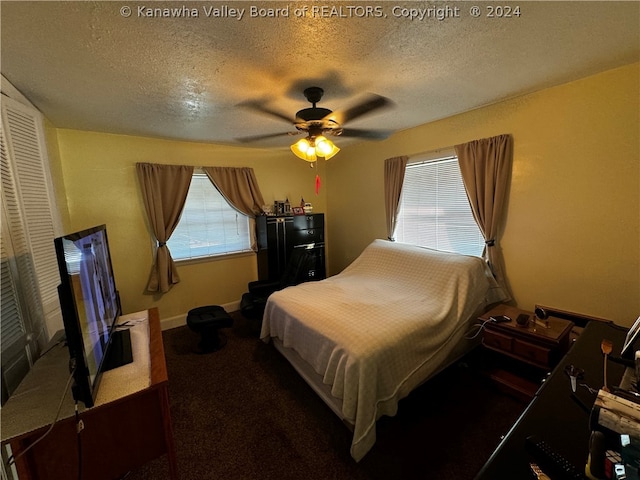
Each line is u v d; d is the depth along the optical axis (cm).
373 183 385
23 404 111
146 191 318
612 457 64
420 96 223
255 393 219
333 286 277
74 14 112
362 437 151
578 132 207
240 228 402
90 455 114
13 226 159
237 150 387
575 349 131
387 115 273
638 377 93
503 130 247
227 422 189
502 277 259
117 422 119
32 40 129
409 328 187
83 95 195
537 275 240
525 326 201
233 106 225
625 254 196
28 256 171
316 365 194
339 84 192
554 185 223
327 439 174
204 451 167
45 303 182
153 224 323
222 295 390
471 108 259
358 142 394
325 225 480
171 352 286
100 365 128
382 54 155
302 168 447
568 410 92
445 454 159
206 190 372
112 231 309
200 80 178
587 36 145
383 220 378
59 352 152
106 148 301
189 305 366
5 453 116
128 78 172
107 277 173
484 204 261
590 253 210
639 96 181
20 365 146
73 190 284
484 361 230
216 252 384
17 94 180
